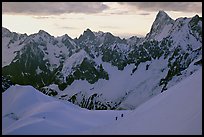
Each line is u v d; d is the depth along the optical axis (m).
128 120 56.00
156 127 45.22
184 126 40.56
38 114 94.44
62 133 72.38
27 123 79.69
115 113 104.56
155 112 51.72
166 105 51.62
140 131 47.06
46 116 94.06
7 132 75.00
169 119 45.72
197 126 38.97
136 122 52.41
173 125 42.97
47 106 109.56
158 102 56.41
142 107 61.03
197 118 40.78
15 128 75.50
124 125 54.22
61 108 106.75
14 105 116.25
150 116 51.56
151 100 62.66
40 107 110.94
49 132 73.38
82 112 106.62
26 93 125.38
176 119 44.25
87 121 93.62
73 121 91.38
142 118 52.97
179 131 39.88
